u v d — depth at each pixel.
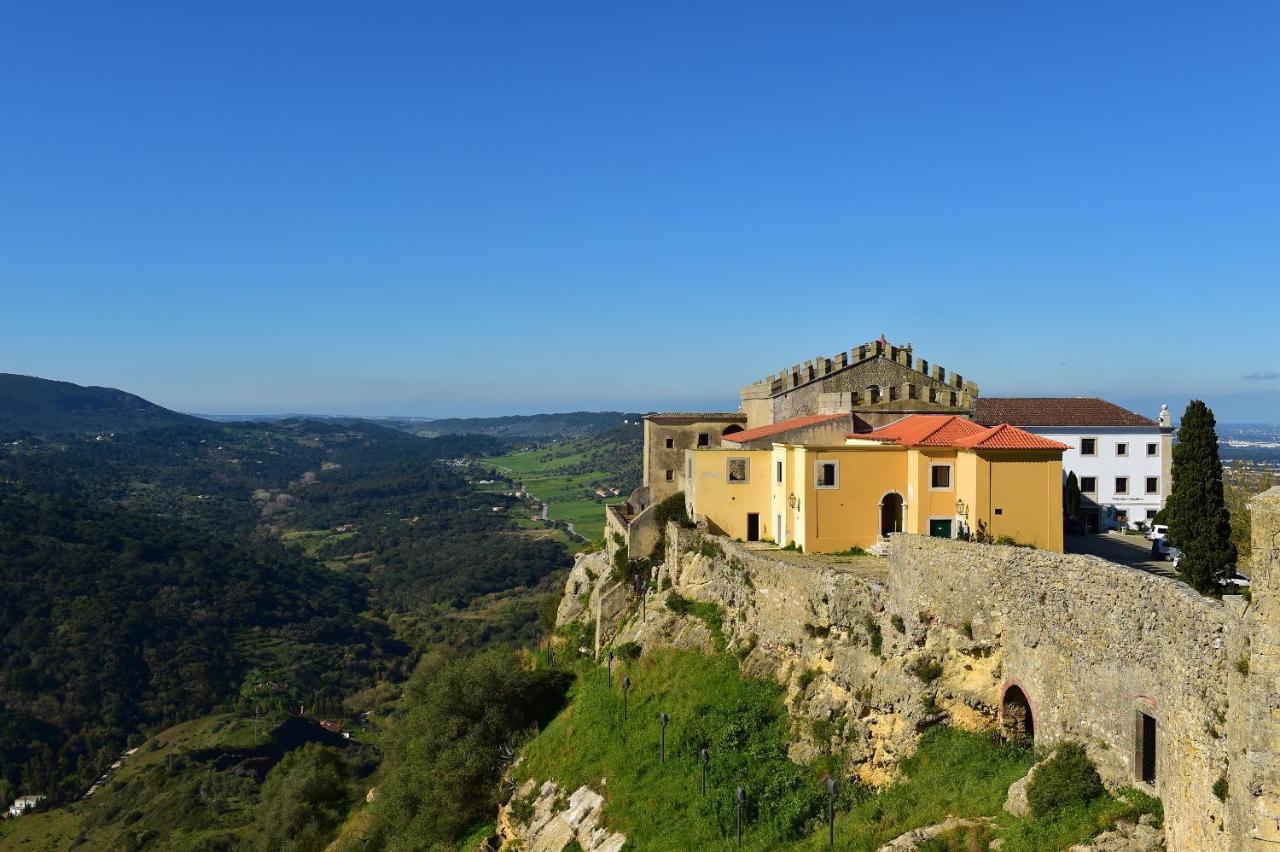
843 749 30.34
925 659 27.86
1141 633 19.48
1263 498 15.12
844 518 45.06
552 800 39.97
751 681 38.28
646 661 45.25
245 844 75.88
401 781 52.00
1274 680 14.65
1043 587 23.59
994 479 40.47
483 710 50.97
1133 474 66.75
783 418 62.41
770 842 27.97
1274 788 14.58
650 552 56.47
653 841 31.52
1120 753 20.17
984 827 21.36
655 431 70.00
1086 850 18.64
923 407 55.62
